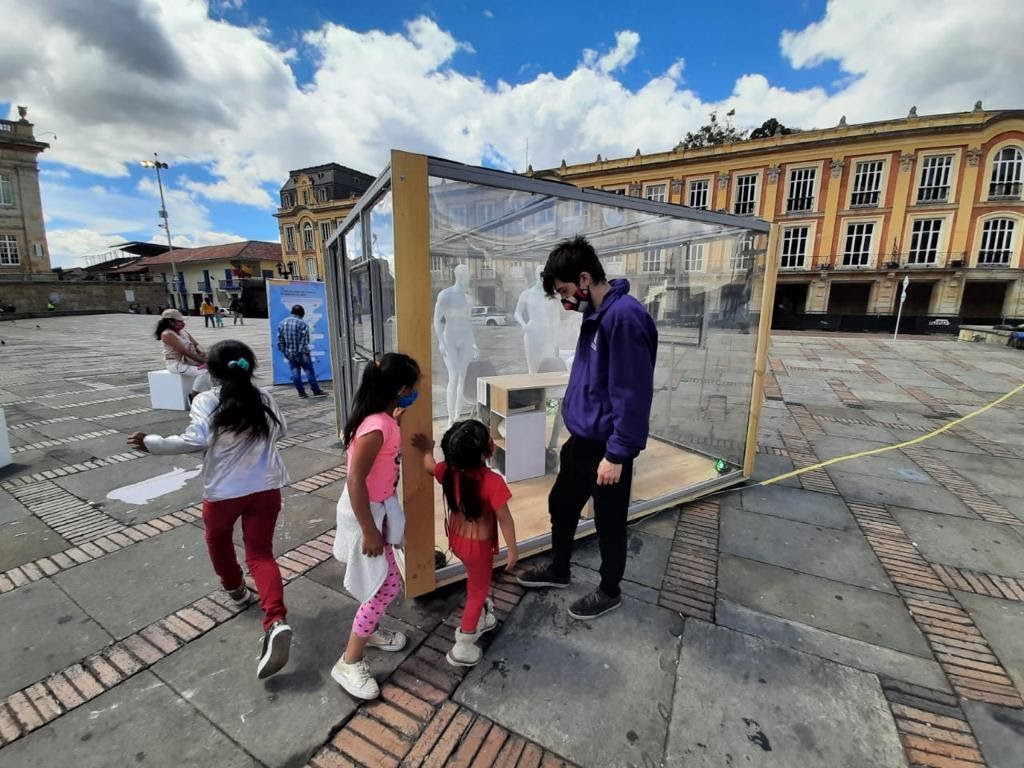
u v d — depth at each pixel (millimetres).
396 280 1982
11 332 19453
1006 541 3008
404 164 1950
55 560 2693
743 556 2811
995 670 1956
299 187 41562
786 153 27016
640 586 2504
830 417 6227
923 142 24906
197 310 46812
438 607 2309
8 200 34375
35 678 1860
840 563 2742
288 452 4609
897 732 1665
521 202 2648
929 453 4738
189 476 3916
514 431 3650
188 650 2021
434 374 4000
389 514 1781
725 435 4117
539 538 2777
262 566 1945
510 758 1554
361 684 1767
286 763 1532
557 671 1922
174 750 1569
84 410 6105
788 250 28328
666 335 4484
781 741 1625
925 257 26078
